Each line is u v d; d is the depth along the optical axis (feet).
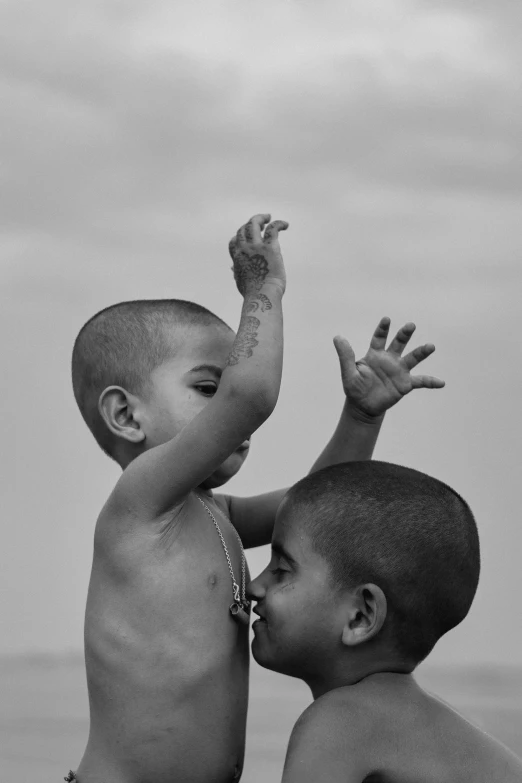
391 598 10.12
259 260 10.87
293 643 10.32
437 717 10.02
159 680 10.09
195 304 11.59
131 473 10.22
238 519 12.54
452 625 10.54
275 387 10.14
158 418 11.00
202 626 10.25
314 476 10.62
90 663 10.36
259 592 10.52
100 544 10.41
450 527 10.31
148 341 11.12
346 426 12.23
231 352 10.27
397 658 10.28
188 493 10.24
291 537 10.42
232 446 10.09
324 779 9.47
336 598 10.21
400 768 9.65
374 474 10.50
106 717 10.21
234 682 10.44
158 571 10.19
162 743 10.06
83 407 11.66
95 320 11.59
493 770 9.82
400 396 12.08
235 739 10.43
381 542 10.12
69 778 10.50
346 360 12.10
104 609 10.30
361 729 9.73
